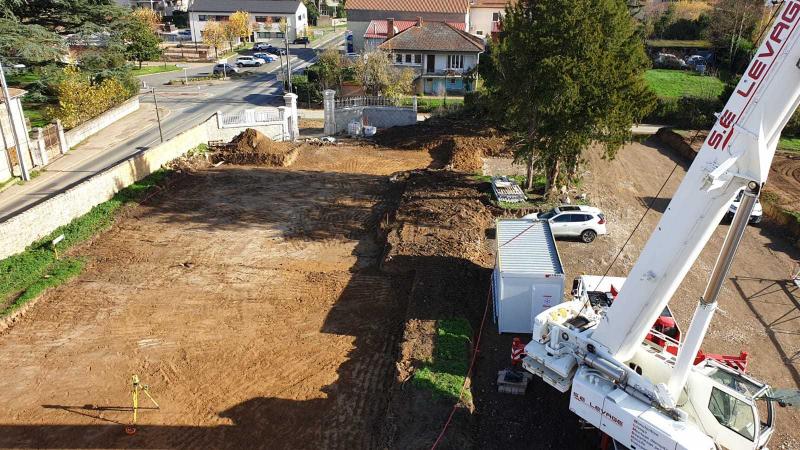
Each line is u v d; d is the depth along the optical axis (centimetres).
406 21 6781
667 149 3906
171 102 5225
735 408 1158
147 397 1541
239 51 8094
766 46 971
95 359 1702
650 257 1134
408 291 2062
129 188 2934
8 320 1870
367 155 3738
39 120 4206
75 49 5353
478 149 3644
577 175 3117
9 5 4178
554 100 2358
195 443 1389
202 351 1738
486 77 2908
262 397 1544
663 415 1141
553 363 1296
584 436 1391
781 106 973
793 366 1647
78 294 2048
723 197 1043
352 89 5316
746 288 2072
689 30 7319
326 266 2256
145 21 7312
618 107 2345
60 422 1455
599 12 2414
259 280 2147
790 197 2881
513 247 1886
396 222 2530
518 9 2595
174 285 2109
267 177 3272
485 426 1420
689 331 1113
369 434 1417
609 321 1215
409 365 1598
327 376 1627
